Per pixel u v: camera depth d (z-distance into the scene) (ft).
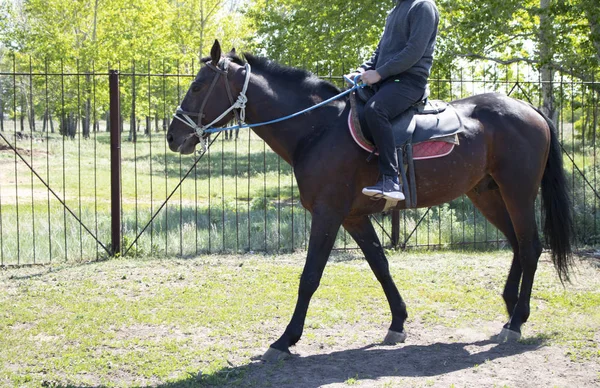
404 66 14.43
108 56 83.46
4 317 18.40
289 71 15.49
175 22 96.48
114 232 27.61
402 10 15.06
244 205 43.70
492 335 16.72
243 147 105.91
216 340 16.44
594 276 23.31
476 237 31.81
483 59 44.78
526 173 16.21
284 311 18.94
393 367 14.19
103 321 17.97
